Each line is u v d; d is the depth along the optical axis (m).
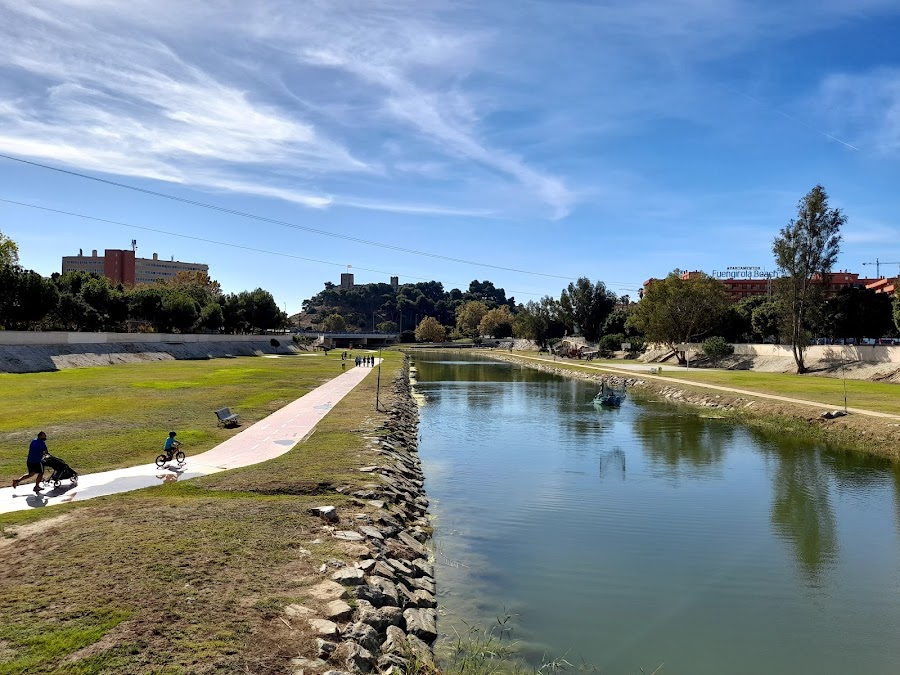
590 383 83.38
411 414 47.16
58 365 68.31
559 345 162.88
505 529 21.08
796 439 39.19
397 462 26.39
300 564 13.16
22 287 71.56
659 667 12.50
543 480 28.33
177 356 95.88
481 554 18.59
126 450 24.52
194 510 16.48
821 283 77.94
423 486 26.75
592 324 152.12
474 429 43.50
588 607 15.20
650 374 85.19
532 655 12.73
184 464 22.61
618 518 22.67
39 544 13.45
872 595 16.42
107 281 104.69
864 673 12.56
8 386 48.16
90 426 29.64
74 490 18.55
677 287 102.75
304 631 10.34
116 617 10.08
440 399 63.22
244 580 12.05
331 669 9.35
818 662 12.95
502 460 32.78
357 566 13.59
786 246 77.94
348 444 27.58
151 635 9.59
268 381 59.81
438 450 35.53
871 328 85.56
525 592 15.94
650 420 47.94
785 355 86.81
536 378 92.75
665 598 15.89
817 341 93.56
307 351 152.62
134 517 15.63
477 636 13.31
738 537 20.77
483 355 175.38
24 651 8.91
